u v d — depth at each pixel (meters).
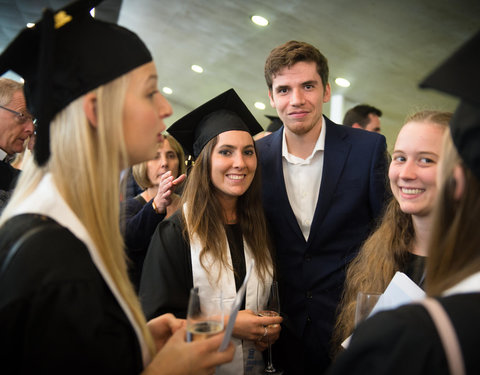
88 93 0.94
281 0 5.11
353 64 6.02
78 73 0.93
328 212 2.21
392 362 0.63
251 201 2.08
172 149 3.08
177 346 1.03
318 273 2.18
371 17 4.67
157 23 7.59
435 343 0.62
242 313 1.69
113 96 0.95
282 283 2.16
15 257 0.82
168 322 1.29
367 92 6.80
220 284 1.84
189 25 7.05
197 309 1.13
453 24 4.19
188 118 2.13
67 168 0.94
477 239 0.71
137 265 2.46
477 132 0.67
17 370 0.81
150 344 1.05
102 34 0.97
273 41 6.35
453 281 0.72
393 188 1.58
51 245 0.84
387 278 1.63
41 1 5.90
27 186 0.99
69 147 0.94
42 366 0.80
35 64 1.01
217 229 1.93
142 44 1.03
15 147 2.37
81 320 0.82
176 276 1.83
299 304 2.19
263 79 8.05
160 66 9.91
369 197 2.22
